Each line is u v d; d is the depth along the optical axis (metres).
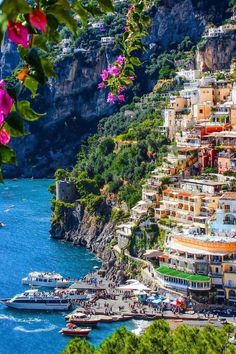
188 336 81.06
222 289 169.50
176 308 167.38
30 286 191.38
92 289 186.25
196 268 173.00
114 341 81.00
